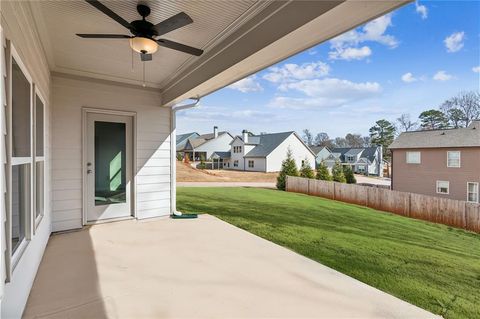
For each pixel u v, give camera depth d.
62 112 4.41
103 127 4.89
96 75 4.62
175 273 2.88
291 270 3.02
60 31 3.07
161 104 5.45
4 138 1.50
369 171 32.22
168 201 5.61
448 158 14.77
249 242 3.94
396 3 1.93
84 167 4.61
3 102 1.43
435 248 5.59
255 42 2.81
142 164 5.25
